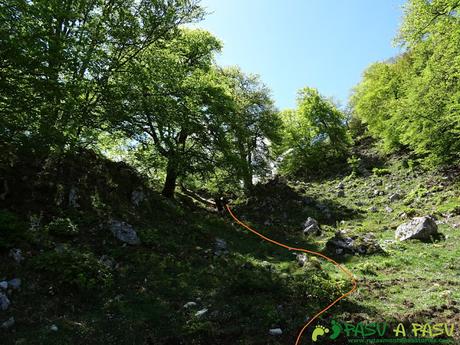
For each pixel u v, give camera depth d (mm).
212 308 10453
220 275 13164
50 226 12703
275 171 49031
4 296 8867
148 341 8625
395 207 27109
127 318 9461
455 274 13195
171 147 22109
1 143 14336
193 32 27625
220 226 22375
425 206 24656
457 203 22578
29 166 14766
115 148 24125
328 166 46875
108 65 17969
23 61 11875
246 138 30719
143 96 19594
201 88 22828
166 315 9891
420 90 24062
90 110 17281
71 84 14719
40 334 8250
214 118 24875
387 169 37062
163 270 12742
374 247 17078
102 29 17297
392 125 30891
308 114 48781
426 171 31766
